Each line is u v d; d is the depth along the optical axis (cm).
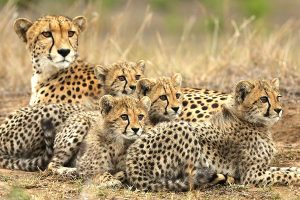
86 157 1191
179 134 1160
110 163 1195
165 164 1153
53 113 1298
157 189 1140
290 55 1886
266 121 1216
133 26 3209
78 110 1323
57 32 1433
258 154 1215
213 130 1215
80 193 1100
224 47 1886
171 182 1145
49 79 1462
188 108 1343
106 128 1191
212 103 1341
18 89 1845
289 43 1881
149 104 1202
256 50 1855
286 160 1340
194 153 1170
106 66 1426
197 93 1386
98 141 1195
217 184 1178
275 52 1828
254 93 1211
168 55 2053
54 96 1443
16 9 2283
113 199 1088
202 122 1236
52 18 1452
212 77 1792
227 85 1725
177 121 1198
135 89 1363
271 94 1211
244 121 1227
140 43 2038
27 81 1902
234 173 1222
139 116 1187
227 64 1827
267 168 1217
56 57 1424
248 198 1124
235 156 1220
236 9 3075
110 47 1970
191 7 3584
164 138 1155
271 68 1781
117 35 2014
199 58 1931
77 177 1196
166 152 1153
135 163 1146
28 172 1259
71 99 1438
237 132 1222
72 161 1252
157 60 1912
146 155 1147
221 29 2266
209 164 1201
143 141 1152
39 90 1460
